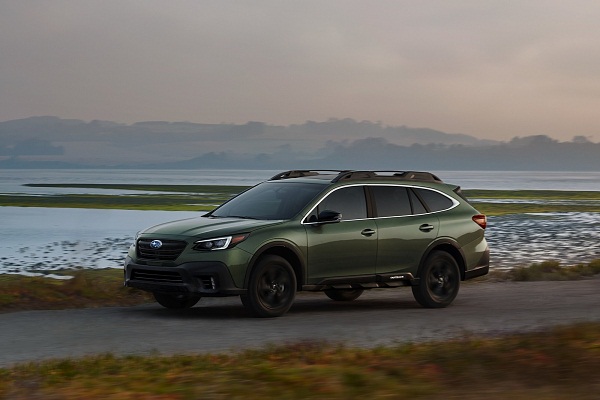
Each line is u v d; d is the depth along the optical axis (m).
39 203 85.19
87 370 8.34
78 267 27.02
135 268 13.56
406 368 7.81
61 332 11.80
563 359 7.93
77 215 61.75
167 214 63.47
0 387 7.38
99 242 36.72
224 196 110.62
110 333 11.71
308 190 14.24
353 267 14.12
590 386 7.04
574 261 27.19
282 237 13.41
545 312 13.72
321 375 7.51
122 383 7.50
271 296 13.37
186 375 7.82
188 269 12.97
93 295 15.94
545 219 53.34
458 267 15.31
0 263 28.23
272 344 9.95
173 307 14.72
